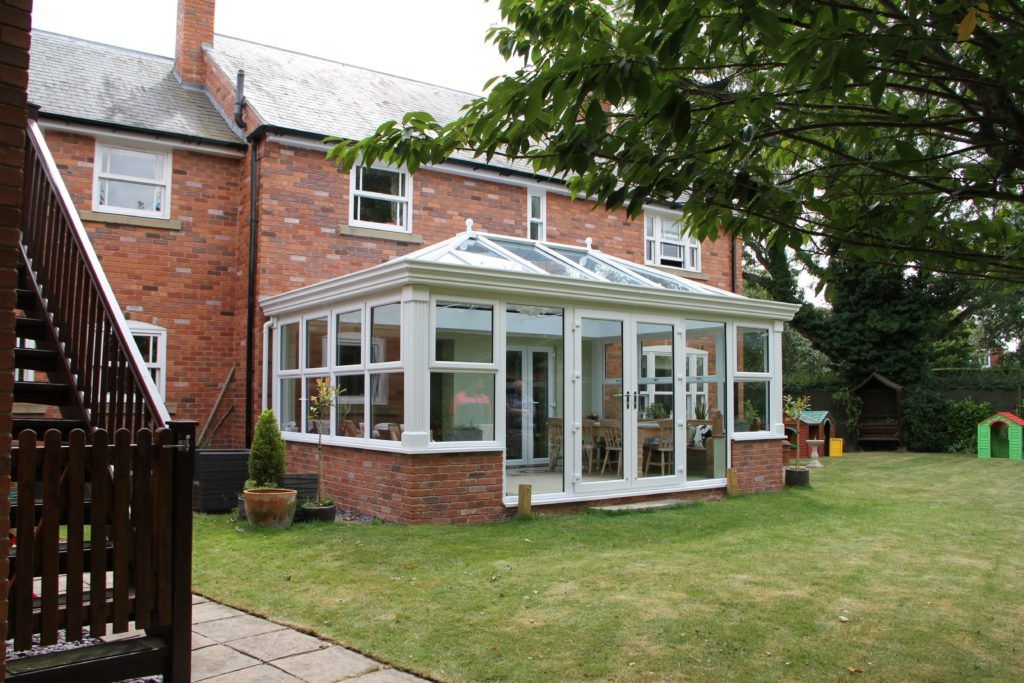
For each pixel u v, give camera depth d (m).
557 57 4.07
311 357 10.97
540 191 14.98
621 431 10.61
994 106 3.55
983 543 8.30
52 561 3.89
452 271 8.91
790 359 29.45
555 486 9.94
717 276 17.56
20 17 3.11
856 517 9.95
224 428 12.45
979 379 21.56
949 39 3.31
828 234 4.38
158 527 4.23
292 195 12.29
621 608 5.76
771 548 7.93
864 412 22.73
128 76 13.75
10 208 3.05
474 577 6.56
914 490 12.73
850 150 4.93
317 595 6.05
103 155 11.80
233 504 9.76
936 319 22.70
